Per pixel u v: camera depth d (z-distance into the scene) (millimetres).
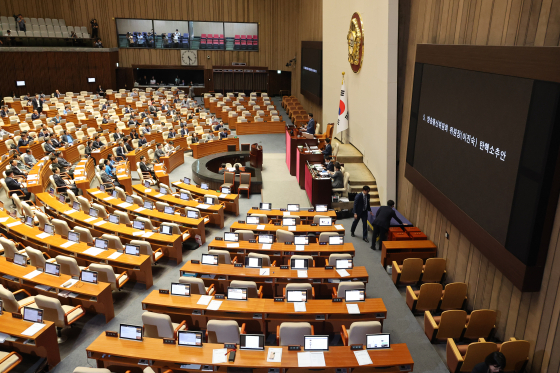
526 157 6055
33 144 19266
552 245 5914
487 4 7570
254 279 8703
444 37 9375
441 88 9047
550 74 5535
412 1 11602
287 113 31656
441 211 9078
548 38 6004
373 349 6227
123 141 20062
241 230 10297
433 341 7715
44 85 31672
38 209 12242
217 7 35156
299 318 7449
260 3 35500
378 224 11031
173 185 15406
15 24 32406
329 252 9891
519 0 6641
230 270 8766
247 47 36406
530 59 5949
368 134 15141
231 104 30859
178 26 36781
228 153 19938
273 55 36688
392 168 12992
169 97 32125
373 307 7395
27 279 8453
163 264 10812
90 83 33125
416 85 10570
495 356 5352
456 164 8359
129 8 34406
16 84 30672
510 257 6445
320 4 25219
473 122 7645
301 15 32031
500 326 7312
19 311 7477
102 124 23875
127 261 9344
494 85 6926
